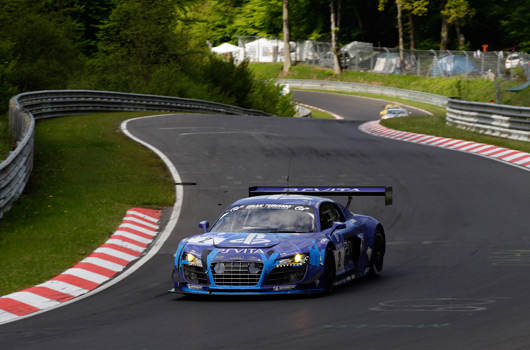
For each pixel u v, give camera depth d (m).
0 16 172.38
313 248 33.91
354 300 32.41
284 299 33.50
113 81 182.12
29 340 27.34
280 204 38.00
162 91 191.00
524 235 50.19
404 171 82.44
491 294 32.44
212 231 37.09
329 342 24.06
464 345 22.88
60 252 49.28
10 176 61.97
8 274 43.69
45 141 100.06
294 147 103.25
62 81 175.75
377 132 134.25
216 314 30.56
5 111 130.88
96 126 117.50
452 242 49.53
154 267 46.25
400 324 26.50
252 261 33.25
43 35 174.00
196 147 101.00
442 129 122.81
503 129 106.50
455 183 73.75
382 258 41.62
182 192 73.31
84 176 78.81
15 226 56.72
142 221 61.50
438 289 34.53
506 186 70.88
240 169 85.06
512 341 23.09
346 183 75.75
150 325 28.89
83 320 31.39
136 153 94.12
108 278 43.62
